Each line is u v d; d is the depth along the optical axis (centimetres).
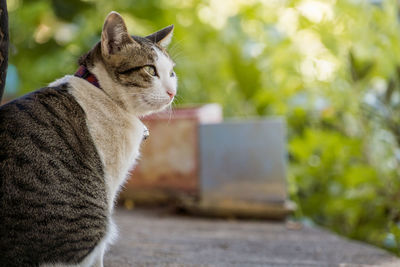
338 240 262
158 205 379
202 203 337
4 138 136
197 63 584
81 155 151
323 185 409
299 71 479
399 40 389
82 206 145
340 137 393
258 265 196
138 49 179
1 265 130
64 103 157
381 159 377
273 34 574
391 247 314
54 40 470
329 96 434
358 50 409
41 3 449
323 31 440
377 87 442
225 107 574
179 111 379
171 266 186
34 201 133
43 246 135
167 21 523
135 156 181
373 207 362
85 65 177
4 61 141
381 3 433
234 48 523
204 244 241
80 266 146
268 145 336
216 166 341
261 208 328
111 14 170
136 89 177
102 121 164
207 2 611
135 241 239
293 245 246
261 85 516
